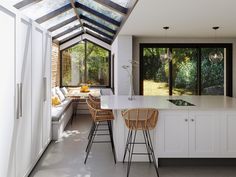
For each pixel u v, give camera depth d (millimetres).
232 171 3850
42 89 4441
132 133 4125
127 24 5277
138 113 3650
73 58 9539
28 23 3498
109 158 4383
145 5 3770
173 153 3984
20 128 3129
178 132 3977
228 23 5191
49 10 5438
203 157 3996
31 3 4402
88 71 9609
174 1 3553
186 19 4777
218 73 7551
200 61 7496
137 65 7285
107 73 9633
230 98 5328
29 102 3557
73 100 9109
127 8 4672
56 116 5617
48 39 4965
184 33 6539
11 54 2785
